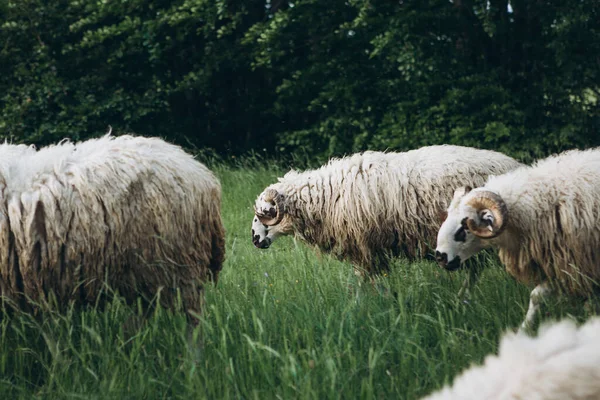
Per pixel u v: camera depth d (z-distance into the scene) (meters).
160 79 15.51
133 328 4.19
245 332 4.11
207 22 14.19
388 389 3.43
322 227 6.01
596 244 4.52
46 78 14.76
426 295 4.96
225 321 4.37
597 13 11.73
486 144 12.33
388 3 12.93
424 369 3.70
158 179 4.17
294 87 14.63
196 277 4.36
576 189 4.55
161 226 4.14
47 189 3.98
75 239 3.98
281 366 3.57
